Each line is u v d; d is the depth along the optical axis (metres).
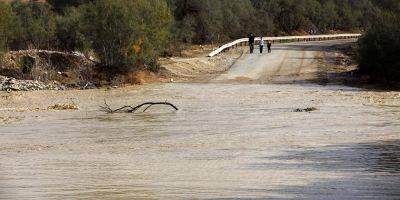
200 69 118.88
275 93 88.25
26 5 173.88
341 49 154.50
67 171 37.66
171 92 90.75
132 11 105.94
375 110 69.62
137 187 32.19
